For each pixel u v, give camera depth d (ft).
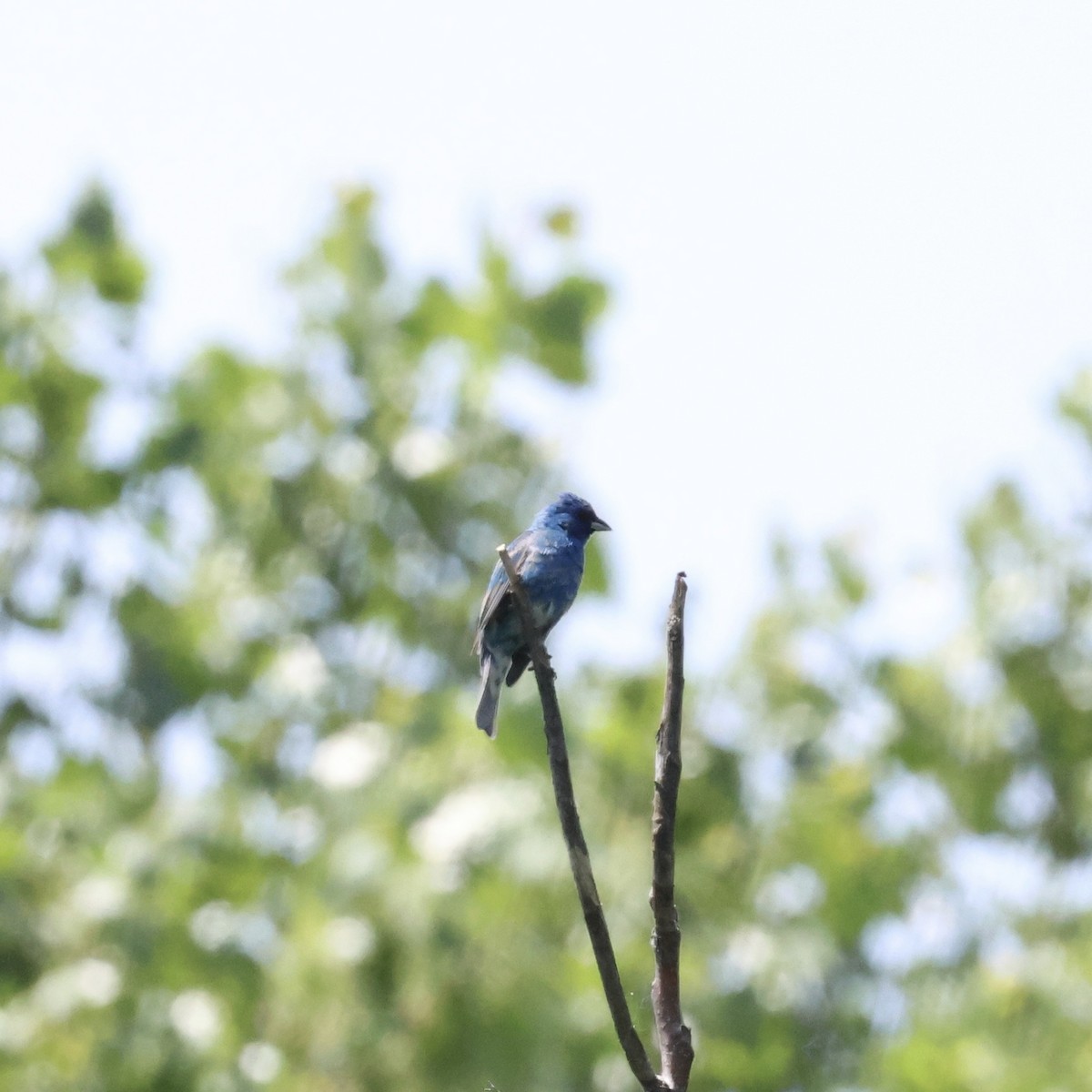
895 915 48.93
